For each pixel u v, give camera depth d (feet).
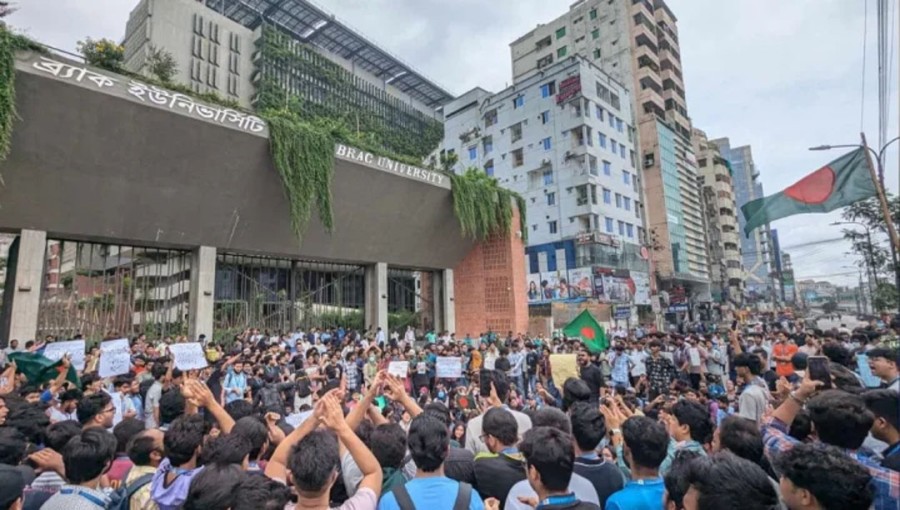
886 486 7.30
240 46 175.83
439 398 32.96
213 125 50.49
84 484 8.54
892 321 28.17
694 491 5.83
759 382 16.11
